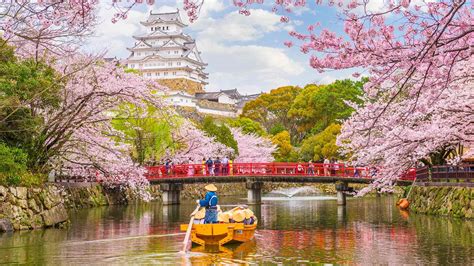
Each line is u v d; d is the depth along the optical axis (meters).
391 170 24.66
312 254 12.45
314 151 52.94
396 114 18.89
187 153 39.69
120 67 23.22
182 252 12.56
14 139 19.31
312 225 20.03
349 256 12.08
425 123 21.19
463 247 13.34
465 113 18.36
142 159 35.47
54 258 11.75
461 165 20.88
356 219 22.52
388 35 7.24
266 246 13.79
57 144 22.95
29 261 11.36
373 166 25.84
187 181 34.81
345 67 7.66
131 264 10.95
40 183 19.38
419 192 26.31
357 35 7.31
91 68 20.95
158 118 33.66
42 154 20.77
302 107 67.44
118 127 33.62
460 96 17.52
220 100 101.38
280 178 35.12
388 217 23.12
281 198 43.22
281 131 68.81
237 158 53.94
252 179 35.31
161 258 11.70
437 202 23.12
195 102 86.25
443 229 17.36
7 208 17.11
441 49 7.00
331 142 49.97
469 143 21.14
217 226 13.79
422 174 27.11
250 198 35.25
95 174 29.72
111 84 21.45
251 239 15.45
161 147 36.59
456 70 13.12
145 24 103.38
